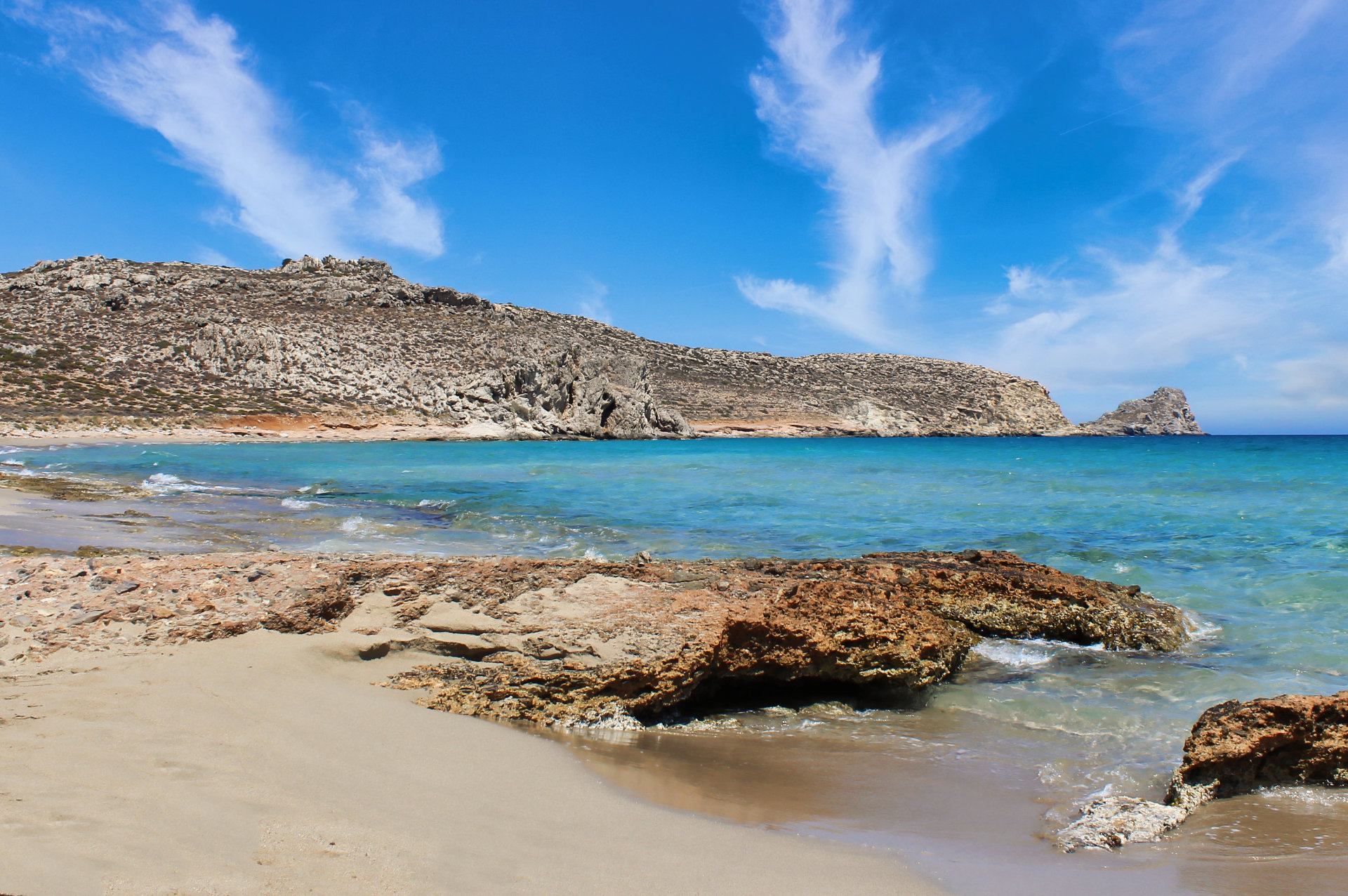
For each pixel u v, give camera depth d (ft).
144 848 9.94
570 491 71.72
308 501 62.69
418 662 19.42
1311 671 21.85
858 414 349.41
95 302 239.09
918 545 42.47
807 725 19.21
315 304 270.67
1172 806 14.07
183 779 12.34
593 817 13.14
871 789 15.12
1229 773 14.98
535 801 13.55
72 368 187.21
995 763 16.57
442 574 22.38
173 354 209.97
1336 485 74.69
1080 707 19.97
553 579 22.27
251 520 49.93
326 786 12.85
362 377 222.69
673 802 14.19
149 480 75.61
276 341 221.66
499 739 16.46
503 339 272.92
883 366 445.78
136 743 13.52
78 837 10.00
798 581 23.25
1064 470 100.58
